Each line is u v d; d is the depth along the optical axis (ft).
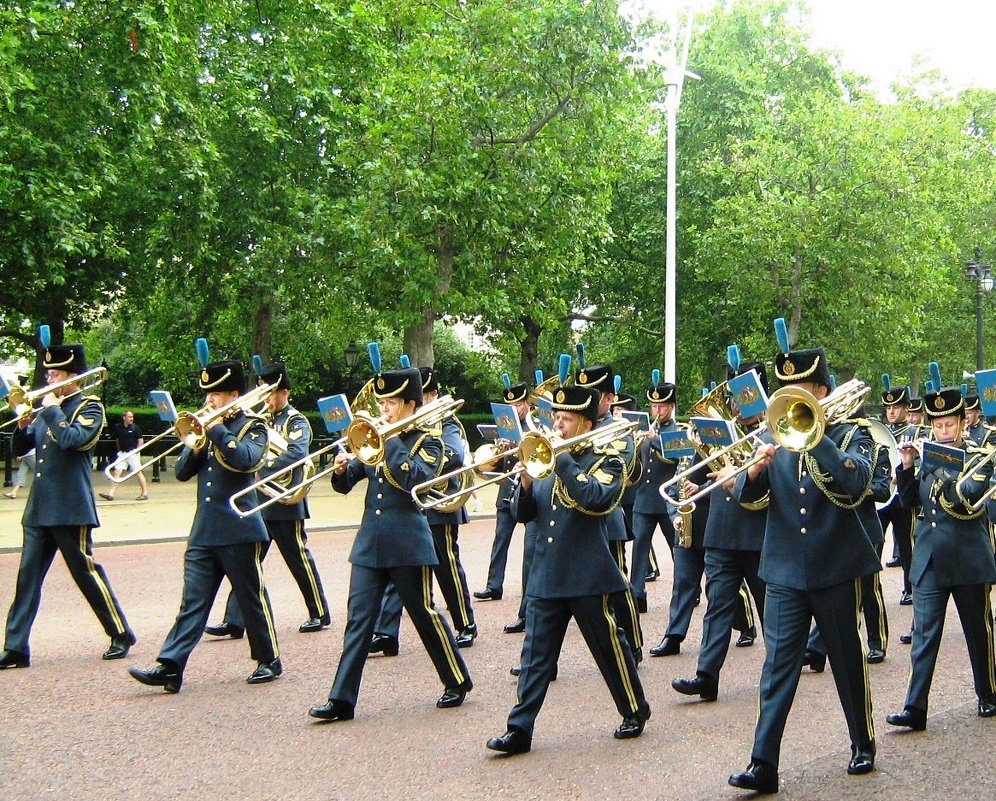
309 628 30.53
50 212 60.54
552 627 19.99
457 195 60.90
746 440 20.95
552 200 65.26
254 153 75.46
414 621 22.61
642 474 32.68
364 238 62.75
